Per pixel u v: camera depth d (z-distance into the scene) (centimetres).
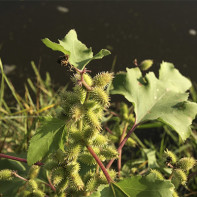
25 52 120
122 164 75
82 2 165
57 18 145
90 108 37
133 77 55
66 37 39
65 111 39
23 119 77
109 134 63
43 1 161
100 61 114
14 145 71
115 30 139
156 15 158
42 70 111
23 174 54
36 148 39
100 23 144
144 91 54
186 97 54
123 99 102
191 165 45
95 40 129
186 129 49
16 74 108
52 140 39
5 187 52
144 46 129
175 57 123
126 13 157
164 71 59
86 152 43
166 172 56
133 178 39
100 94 36
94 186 41
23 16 144
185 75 112
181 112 51
